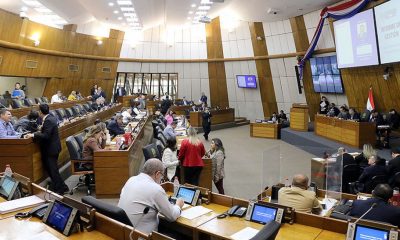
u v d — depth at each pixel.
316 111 15.70
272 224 2.23
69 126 8.30
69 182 6.89
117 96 18.61
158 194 3.12
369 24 10.55
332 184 5.39
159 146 6.62
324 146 10.45
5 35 12.13
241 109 19.75
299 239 2.90
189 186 4.05
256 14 16.08
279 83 17.64
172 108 17.44
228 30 19.12
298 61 15.69
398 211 3.26
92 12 14.50
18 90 12.48
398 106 10.88
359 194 4.45
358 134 9.62
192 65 20.28
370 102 11.62
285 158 10.23
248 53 18.72
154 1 13.64
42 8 12.48
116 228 2.58
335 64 13.32
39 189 3.53
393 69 10.34
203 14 16.55
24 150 5.61
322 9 13.56
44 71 14.95
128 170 5.97
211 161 6.35
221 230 3.07
